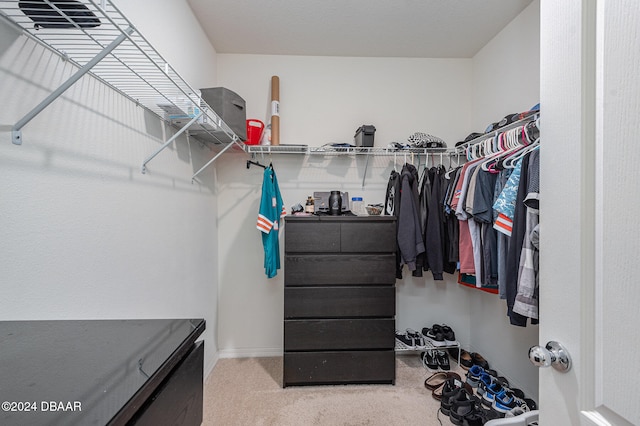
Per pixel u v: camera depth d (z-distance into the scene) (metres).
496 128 1.78
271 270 2.08
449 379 1.83
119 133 1.10
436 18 1.94
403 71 2.43
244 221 2.35
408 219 2.00
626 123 0.42
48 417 0.37
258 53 2.35
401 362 2.25
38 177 0.76
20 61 0.72
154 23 1.36
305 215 1.92
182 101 1.30
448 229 2.05
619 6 0.43
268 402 1.73
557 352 0.53
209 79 2.16
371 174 2.42
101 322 0.69
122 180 1.11
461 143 2.18
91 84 0.96
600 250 0.46
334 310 1.87
